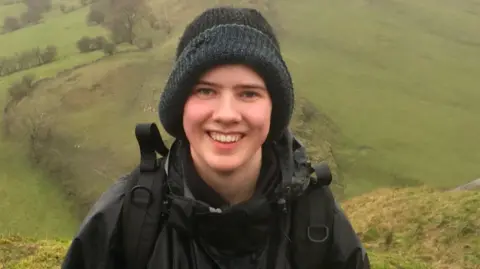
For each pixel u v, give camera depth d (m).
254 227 2.10
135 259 2.16
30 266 5.46
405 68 71.50
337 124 55.34
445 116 60.75
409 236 10.12
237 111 1.99
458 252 9.04
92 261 2.21
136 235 2.14
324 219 2.25
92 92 54.50
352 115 57.38
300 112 52.09
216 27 2.04
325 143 49.56
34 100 53.72
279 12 77.75
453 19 88.06
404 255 9.31
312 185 2.31
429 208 11.05
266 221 2.13
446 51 77.12
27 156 48.00
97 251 2.20
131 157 46.44
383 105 60.97
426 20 85.06
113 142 48.34
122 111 51.72
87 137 48.81
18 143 49.84
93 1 87.38
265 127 2.05
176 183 2.17
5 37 72.56
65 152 47.69
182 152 2.24
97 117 51.06
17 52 66.44
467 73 72.75
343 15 80.75
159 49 63.03
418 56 74.50
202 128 2.05
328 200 2.29
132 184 2.27
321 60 67.94
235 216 2.04
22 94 55.91
